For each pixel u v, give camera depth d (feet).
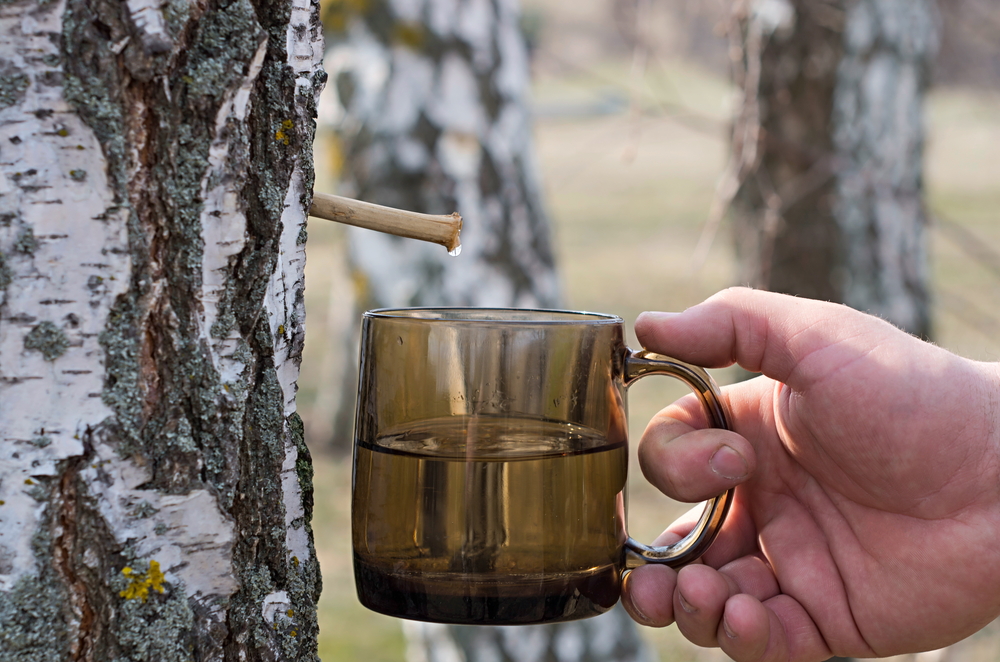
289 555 2.72
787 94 8.68
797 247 8.73
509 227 7.70
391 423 2.75
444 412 2.65
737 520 3.99
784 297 3.53
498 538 2.63
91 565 2.22
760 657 3.42
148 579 2.27
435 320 2.68
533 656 7.47
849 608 3.67
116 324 2.22
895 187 8.67
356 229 8.13
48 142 2.13
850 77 8.49
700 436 3.27
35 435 2.17
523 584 2.64
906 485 3.45
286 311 2.68
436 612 2.67
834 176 8.58
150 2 2.14
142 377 2.26
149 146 2.22
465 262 7.59
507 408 2.65
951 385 3.36
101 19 2.12
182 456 2.32
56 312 2.17
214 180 2.32
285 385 2.72
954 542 3.43
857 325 3.46
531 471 2.65
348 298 13.30
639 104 8.16
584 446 2.75
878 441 3.41
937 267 23.79
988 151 35.68
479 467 2.63
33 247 2.14
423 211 7.51
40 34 2.09
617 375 2.93
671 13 9.01
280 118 2.52
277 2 2.48
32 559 2.17
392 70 7.48
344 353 16.20
